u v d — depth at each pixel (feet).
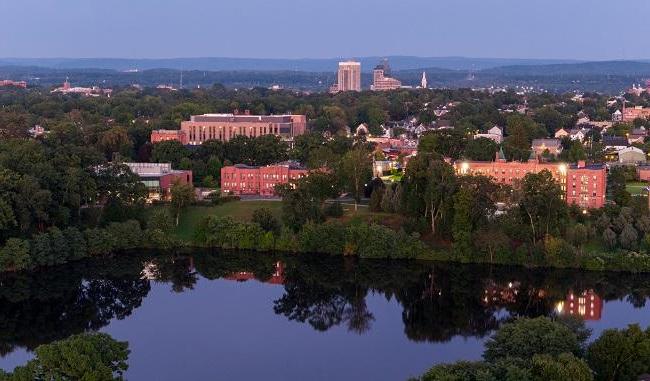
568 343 420.36
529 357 415.44
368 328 583.99
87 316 605.31
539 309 626.64
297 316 611.47
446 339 557.74
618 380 405.18
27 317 602.85
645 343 407.23
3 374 384.06
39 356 383.86
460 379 379.14
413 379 402.31
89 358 383.65
